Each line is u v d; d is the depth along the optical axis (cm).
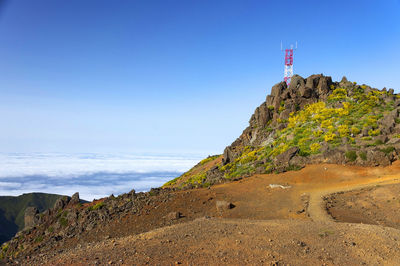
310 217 2309
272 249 1401
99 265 1262
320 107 5222
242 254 1346
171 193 3572
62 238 3206
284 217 2455
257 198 3091
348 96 5331
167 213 2938
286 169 3872
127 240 1631
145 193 3844
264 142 5194
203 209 2933
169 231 1734
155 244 1491
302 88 5650
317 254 1357
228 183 3866
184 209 2977
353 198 2727
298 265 1255
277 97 5803
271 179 3678
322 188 3172
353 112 4822
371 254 1355
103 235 2833
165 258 1312
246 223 1886
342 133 4209
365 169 3488
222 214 2741
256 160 4553
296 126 5012
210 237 1573
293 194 3073
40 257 1692
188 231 1706
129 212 3148
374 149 3631
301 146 4247
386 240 1498
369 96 5178
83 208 3916
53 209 4312
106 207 3559
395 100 5003
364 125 4291
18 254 3447
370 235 1566
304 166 3834
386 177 3177
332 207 2588
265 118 5734
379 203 2520
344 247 1431
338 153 3778
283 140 4722
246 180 3825
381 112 4631
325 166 3700
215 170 4991
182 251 1386
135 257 1330
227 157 5378
